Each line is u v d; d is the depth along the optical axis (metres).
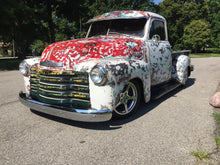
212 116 3.55
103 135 2.86
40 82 3.09
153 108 4.06
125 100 3.24
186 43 44.41
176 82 5.61
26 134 2.91
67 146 2.56
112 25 4.34
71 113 2.71
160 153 2.37
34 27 19.02
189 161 2.20
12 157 2.33
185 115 3.62
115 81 2.79
